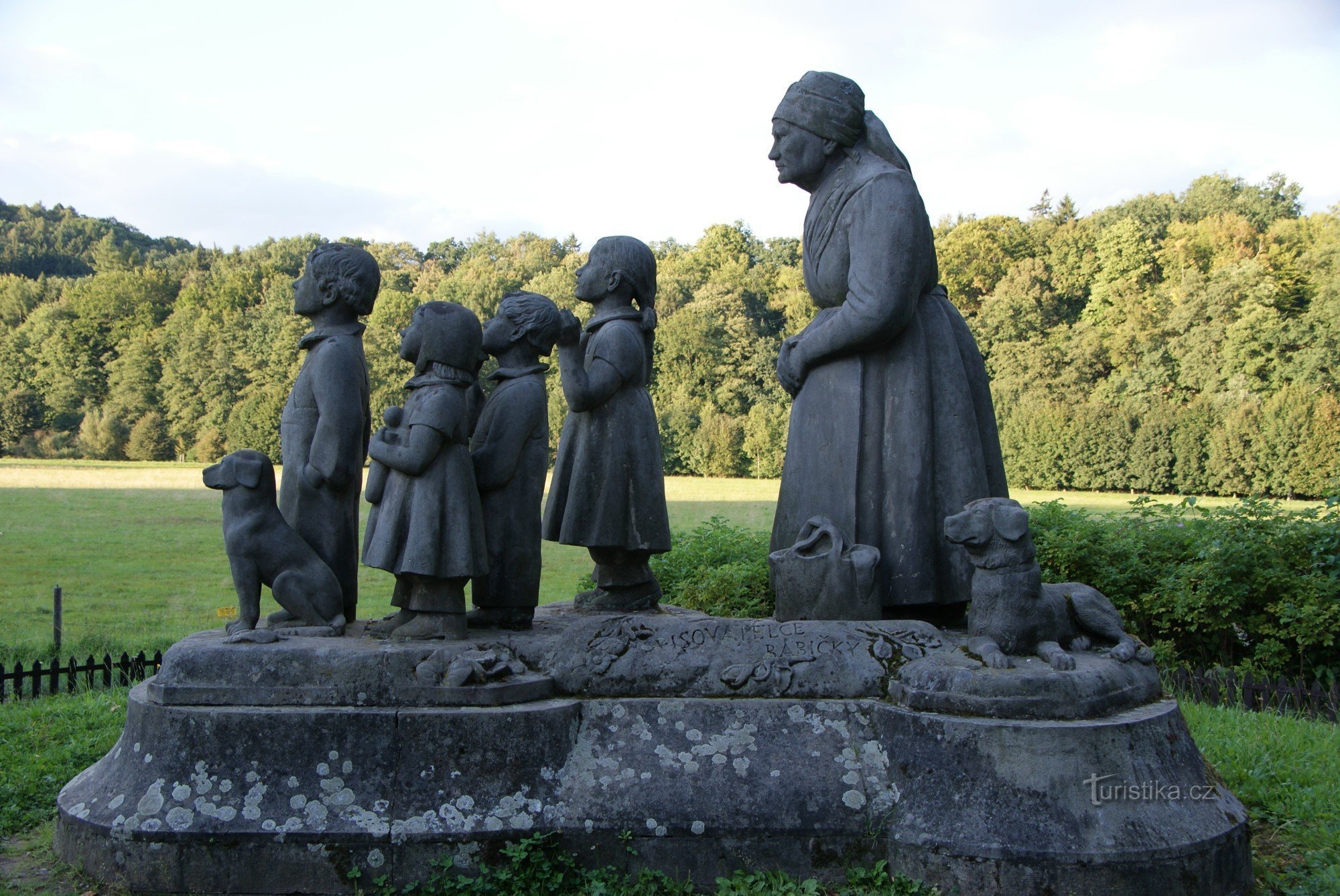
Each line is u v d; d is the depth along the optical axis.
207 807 3.55
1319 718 6.54
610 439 4.68
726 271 34.44
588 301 4.86
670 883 3.57
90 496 28.30
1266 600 7.88
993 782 3.52
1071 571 8.56
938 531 4.66
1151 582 8.38
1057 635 4.09
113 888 3.53
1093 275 34.97
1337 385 27.27
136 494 28.81
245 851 3.50
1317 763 5.23
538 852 3.54
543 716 3.74
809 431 4.81
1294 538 8.00
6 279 52.59
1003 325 33.06
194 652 3.81
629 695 3.98
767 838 3.63
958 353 4.87
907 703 3.80
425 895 3.47
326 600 4.25
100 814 3.63
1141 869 3.37
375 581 15.06
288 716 3.67
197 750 3.66
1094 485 27.56
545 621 4.70
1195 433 26.05
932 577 4.59
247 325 39.91
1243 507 8.34
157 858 3.51
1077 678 3.69
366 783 3.62
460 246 48.78
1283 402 25.62
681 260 39.34
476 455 4.41
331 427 4.43
